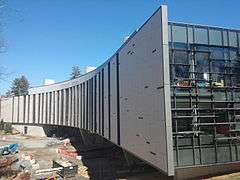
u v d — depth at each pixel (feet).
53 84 306.55
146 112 96.02
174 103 81.41
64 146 248.73
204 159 82.12
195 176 85.46
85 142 253.03
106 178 132.36
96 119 187.52
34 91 336.29
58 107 295.89
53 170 144.56
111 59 149.89
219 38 89.40
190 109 82.64
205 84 85.46
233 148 85.81
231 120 86.69
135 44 109.29
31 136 320.91
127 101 119.24
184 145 81.05
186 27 85.81
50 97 311.27
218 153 83.82
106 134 158.40
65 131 316.60
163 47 81.92
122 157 170.19
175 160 79.46
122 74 128.16
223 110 86.22
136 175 129.39
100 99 176.76
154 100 88.58
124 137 122.83
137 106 105.81
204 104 84.53
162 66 82.28
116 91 138.41
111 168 151.53
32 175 141.69
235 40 91.45
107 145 219.82
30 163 174.60
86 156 191.01
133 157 135.54
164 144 80.33
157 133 85.76
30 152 221.87
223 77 88.07
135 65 109.19
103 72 170.09
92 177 137.69
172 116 80.84
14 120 359.66
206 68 86.33
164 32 82.53
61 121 288.10
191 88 83.87
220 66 88.17
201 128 83.20
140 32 103.55
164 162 80.23
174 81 82.38
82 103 234.58
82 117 233.14
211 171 86.74
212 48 87.92
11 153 212.84
